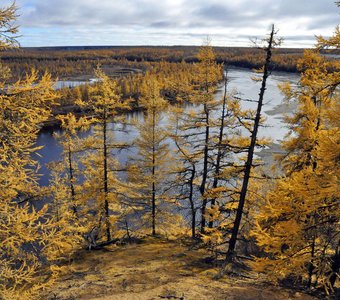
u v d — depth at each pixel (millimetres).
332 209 10625
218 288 12227
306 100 13703
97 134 18703
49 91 7785
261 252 17438
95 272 15055
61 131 65500
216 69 17875
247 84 105062
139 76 128125
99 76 17438
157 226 24109
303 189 10445
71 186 22172
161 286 12648
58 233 9680
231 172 13250
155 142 20594
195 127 18609
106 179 18891
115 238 21328
